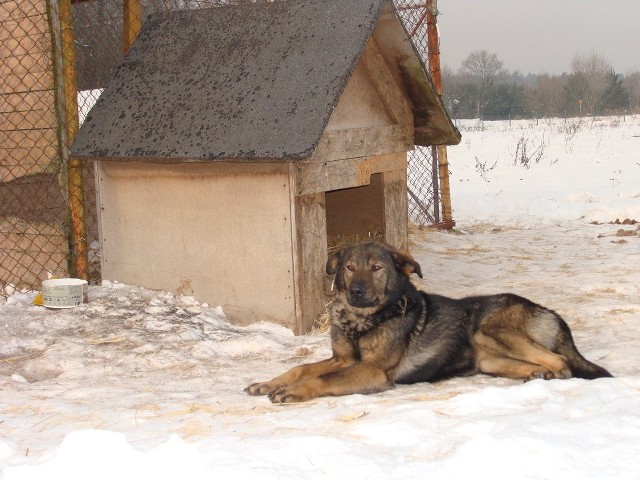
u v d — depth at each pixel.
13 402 3.84
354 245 4.13
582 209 8.16
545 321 4.09
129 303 5.04
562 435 3.29
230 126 4.79
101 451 3.22
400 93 5.28
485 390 3.67
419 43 7.07
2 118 5.37
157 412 3.69
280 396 3.79
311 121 4.60
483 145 17.45
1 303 5.13
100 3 6.15
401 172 5.45
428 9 7.02
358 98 5.07
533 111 31.34
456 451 3.21
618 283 5.46
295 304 4.78
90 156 5.12
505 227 7.52
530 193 9.78
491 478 3.09
